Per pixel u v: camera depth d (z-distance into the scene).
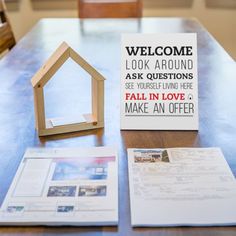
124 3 2.34
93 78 0.90
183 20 2.15
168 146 0.86
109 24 2.07
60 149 0.85
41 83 0.86
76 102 1.09
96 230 0.61
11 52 1.62
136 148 0.85
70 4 3.00
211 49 1.62
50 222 0.62
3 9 1.91
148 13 3.02
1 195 0.69
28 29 3.07
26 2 2.99
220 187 0.70
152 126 0.95
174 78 0.96
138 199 0.67
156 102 0.95
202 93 1.16
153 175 0.74
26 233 0.61
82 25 2.06
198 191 0.69
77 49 1.64
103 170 0.76
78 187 0.71
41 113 0.88
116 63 1.46
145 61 0.96
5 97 1.14
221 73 1.33
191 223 0.62
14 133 0.92
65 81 1.27
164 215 0.64
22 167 0.78
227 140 0.89
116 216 0.63
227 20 3.03
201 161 0.79
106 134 0.92
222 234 0.61
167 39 0.96
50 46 1.69
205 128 0.95
